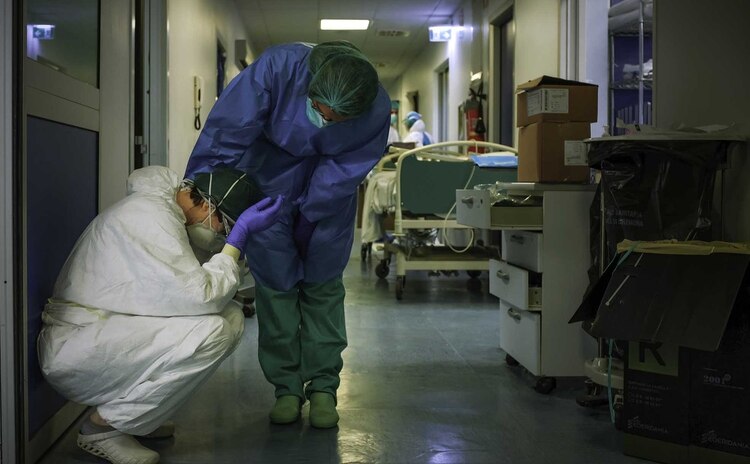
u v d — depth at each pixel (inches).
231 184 74.0
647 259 76.7
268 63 77.2
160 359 66.1
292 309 89.1
